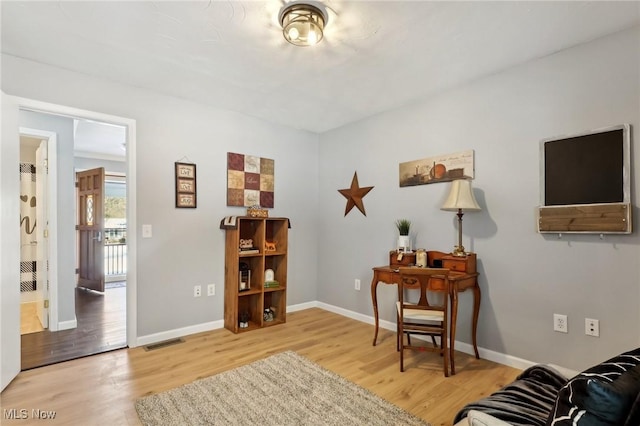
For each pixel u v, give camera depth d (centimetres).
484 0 176
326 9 184
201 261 335
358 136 387
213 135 344
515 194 256
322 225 434
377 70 261
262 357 272
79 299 471
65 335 322
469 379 236
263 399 206
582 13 189
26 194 407
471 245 282
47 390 216
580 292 225
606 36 214
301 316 394
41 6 182
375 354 279
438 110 307
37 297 376
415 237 324
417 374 243
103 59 245
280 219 369
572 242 229
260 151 383
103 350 283
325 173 430
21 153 399
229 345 298
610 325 212
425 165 316
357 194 386
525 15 190
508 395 136
